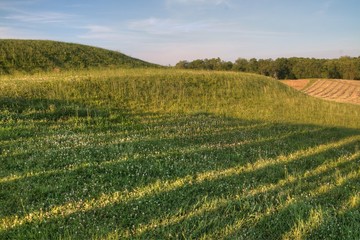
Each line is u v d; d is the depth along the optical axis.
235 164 10.30
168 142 12.56
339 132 18.83
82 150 10.39
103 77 23.42
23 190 7.31
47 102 16.77
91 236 5.61
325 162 11.05
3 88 17.23
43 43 38.41
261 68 127.69
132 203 6.94
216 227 6.06
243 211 6.84
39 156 9.58
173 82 26.31
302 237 5.86
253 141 13.88
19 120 13.51
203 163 10.10
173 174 9.03
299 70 119.69
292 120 22.48
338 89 75.50
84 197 7.18
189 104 22.80
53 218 6.18
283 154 11.97
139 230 5.87
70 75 25.19
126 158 9.84
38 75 26.03
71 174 8.48
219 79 30.11
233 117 20.89
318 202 7.44
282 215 6.73
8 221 5.97
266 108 25.28
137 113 18.44
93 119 15.62
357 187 8.41
